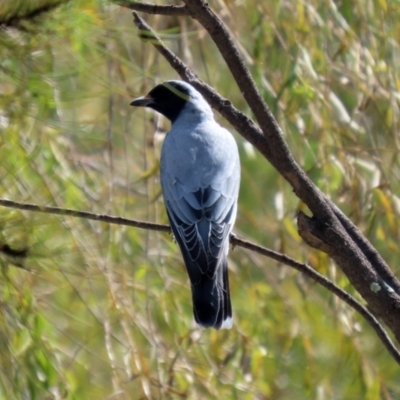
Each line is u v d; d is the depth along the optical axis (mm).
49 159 7820
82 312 8711
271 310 9305
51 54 4910
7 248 5176
